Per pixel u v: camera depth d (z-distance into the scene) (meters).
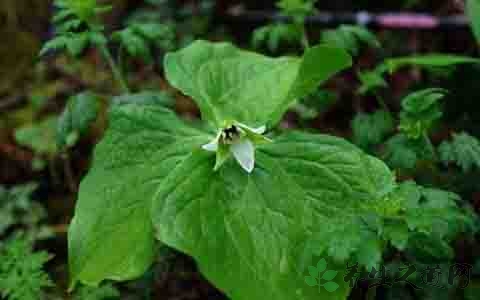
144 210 0.40
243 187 0.39
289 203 0.39
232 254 0.37
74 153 0.72
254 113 0.43
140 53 0.50
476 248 0.47
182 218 0.38
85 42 0.48
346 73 0.74
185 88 0.43
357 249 0.33
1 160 0.73
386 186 0.38
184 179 0.39
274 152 0.40
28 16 0.93
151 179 0.41
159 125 0.42
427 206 0.35
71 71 0.85
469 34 0.75
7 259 0.44
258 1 0.87
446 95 0.59
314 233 0.36
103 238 0.39
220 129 0.39
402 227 0.34
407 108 0.44
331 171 0.39
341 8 0.84
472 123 0.58
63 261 0.59
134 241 0.39
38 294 0.43
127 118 0.42
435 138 0.58
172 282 0.53
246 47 0.84
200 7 0.86
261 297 0.36
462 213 0.37
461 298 0.41
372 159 0.39
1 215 0.60
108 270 0.39
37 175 0.71
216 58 0.45
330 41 0.53
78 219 0.40
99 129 0.74
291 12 0.56
